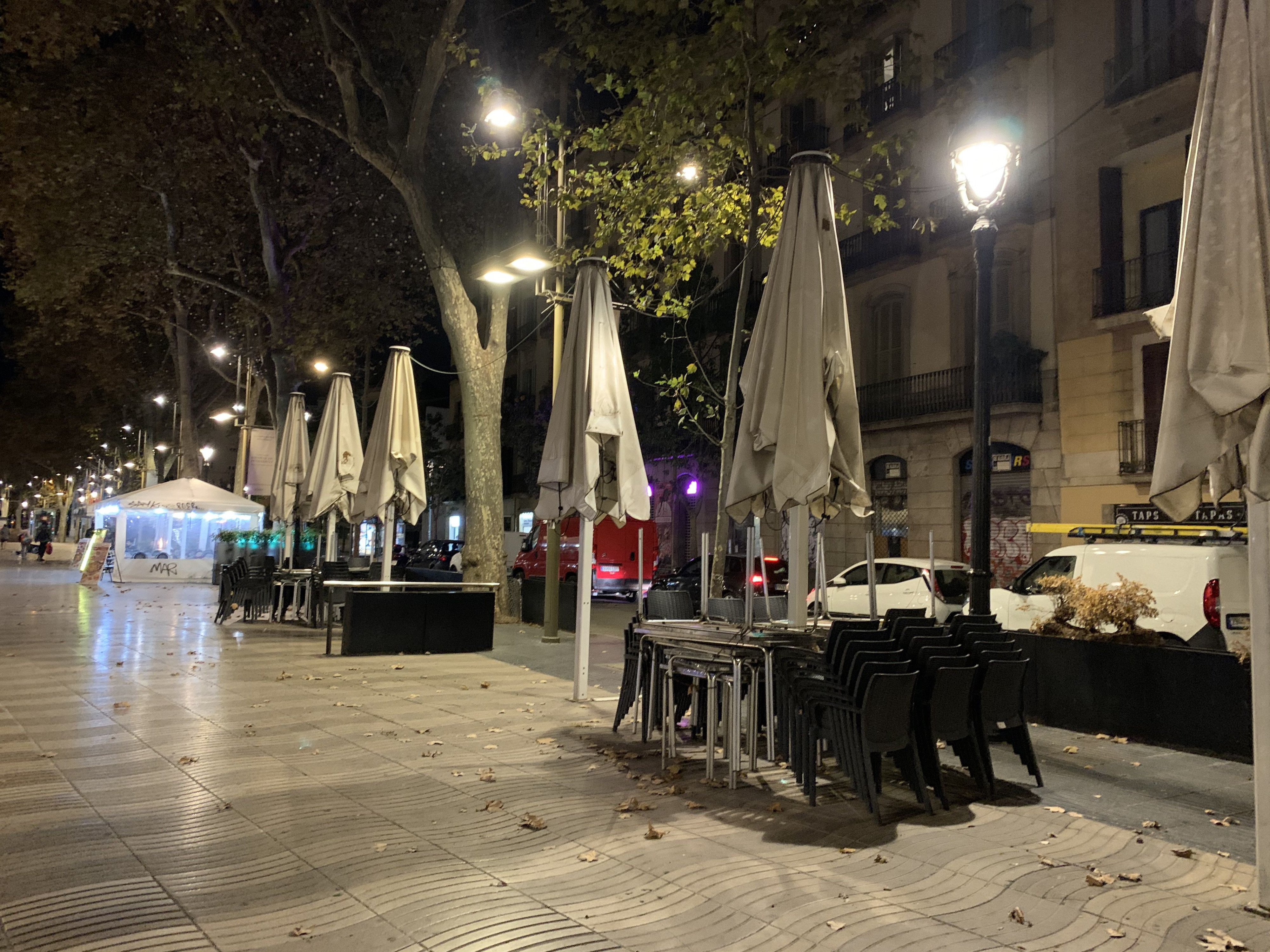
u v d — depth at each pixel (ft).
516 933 11.75
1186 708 23.29
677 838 15.67
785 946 11.55
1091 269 63.72
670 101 36.81
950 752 23.36
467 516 55.93
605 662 38.73
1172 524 34.40
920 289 78.07
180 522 97.86
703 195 40.88
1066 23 66.13
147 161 79.87
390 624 39.45
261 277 95.20
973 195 26.78
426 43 57.88
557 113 65.67
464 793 18.21
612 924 12.10
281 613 52.26
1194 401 13.08
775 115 88.84
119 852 14.51
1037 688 26.81
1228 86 12.97
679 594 28.25
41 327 103.50
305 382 94.32
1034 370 67.46
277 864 14.08
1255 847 15.42
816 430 18.67
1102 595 26.05
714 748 20.01
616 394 28.14
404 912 12.35
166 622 51.24
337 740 22.58
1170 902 13.25
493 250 57.26
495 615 55.31
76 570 114.73
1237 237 12.60
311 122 80.53
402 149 55.01
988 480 26.21
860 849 15.28
